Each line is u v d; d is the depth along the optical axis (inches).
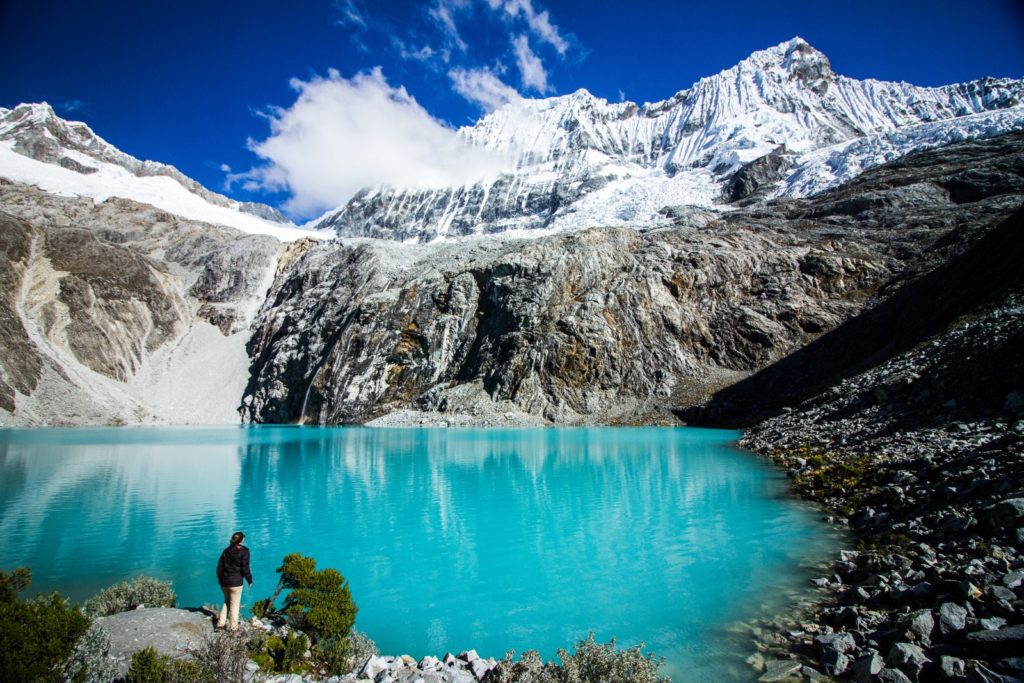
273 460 1504.7
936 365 1205.7
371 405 3083.2
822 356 2453.2
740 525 748.6
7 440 2042.3
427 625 493.7
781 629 439.5
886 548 558.6
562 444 1787.6
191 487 1110.4
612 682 320.8
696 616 480.1
